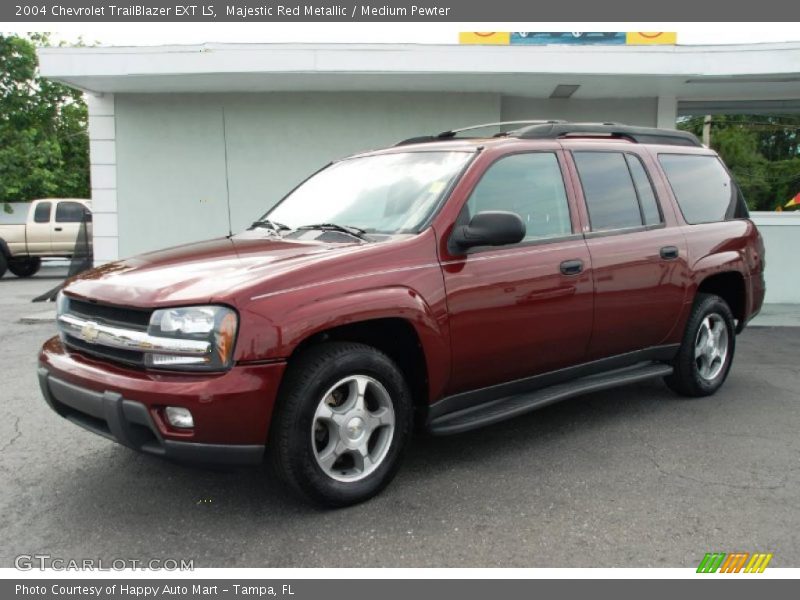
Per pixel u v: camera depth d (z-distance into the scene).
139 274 3.43
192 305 3.04
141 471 3.96
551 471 3.94
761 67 8.80
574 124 4.72
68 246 17.97
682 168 5.32
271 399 3.08
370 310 3.34
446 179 3.96
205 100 9.99
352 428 3.41
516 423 4.82
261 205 10.20
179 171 10.10
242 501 3.56
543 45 8.75
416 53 8.73
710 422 4.84
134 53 8.70
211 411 2.96
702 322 5.26
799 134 10.55
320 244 3.73
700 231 5.18
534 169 4.29
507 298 3.91
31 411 5.11
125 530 3.27
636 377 4.84
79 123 31.05
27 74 23.30
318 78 9.08
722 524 3.30
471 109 10.09
